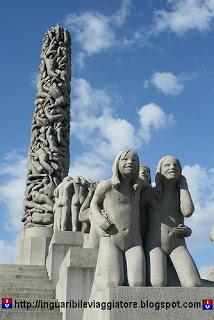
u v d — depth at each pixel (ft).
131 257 27.81
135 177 29.27
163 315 25.57
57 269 52.90
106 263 27.35
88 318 28.76
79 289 37.96
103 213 29.07
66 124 89.76
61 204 60.85
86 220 41.24
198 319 25.73
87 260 38.63
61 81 91.91
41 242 74.28
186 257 28.58
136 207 29.22
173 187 30.12
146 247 29.22
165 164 29.96
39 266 59.47
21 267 58.59
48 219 78.89
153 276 27.48
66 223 59.57
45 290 47.98
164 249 28.96
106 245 28.04
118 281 26.81
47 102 89.56
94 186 49.73
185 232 29.14
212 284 29.30
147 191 30.14
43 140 86.63
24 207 83.05
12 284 49.55
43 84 91.76
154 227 29.53
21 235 79.05
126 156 28.86
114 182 28.89
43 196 81.30
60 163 85.51
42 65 94.02
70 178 62.39
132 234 28.63
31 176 84.64
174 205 29.89
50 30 96.84
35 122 89.51
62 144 87.51
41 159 84.69
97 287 27.73
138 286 26.48
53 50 94.07
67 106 91.20
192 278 27.63
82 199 59.67
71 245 54.29
